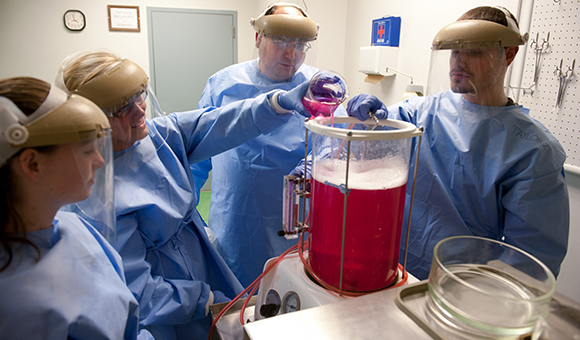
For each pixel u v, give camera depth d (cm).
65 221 74
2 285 56
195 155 135
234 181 157
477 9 104
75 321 60
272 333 58
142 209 107
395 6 251
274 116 117
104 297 68
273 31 132
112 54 99
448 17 204
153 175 111
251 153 151
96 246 77
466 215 119
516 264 67
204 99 175
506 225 110
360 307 64
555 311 60
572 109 146
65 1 336
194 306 109
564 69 147
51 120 54
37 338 56
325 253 77
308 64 160
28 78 56
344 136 62
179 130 130
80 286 64
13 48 335
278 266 91
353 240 72
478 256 72
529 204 103
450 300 59
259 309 92
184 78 382
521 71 166
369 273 75
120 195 103
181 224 121
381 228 72
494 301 55
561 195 105
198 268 125
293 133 151
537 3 155
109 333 66
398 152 71
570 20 143
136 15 354
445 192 119
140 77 97
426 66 226
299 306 78
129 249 104
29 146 53
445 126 117
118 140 99
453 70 106
